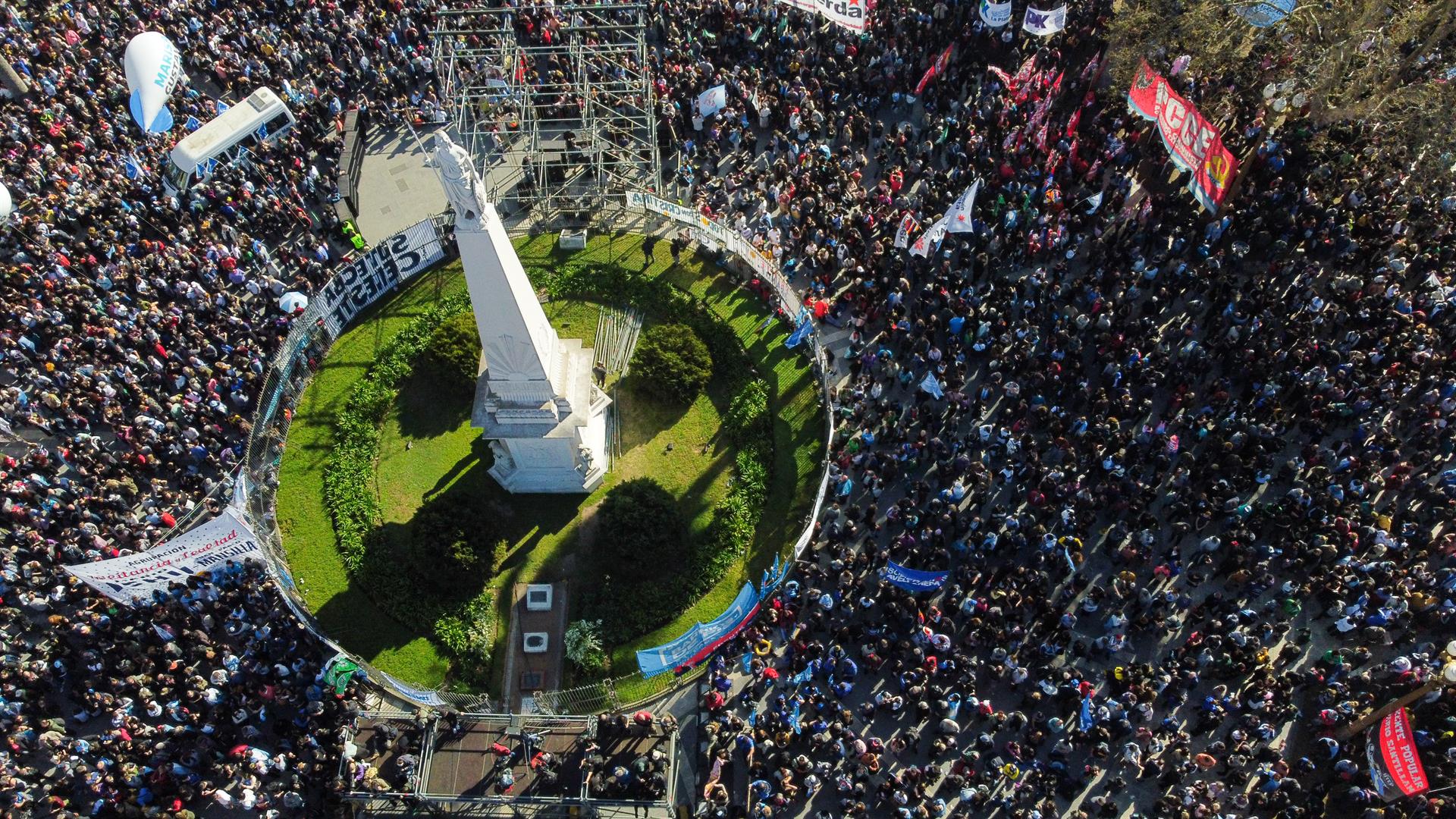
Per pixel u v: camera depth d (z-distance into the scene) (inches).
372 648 1438.2
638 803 1230.9
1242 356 1530.5
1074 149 1860.2
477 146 2032.5
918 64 2055.9
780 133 2004.2
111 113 2018.9
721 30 2165.4
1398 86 1851.6
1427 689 1203.9
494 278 1213.1
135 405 1604.3
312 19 2165.4
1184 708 1328.7
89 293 1689.2
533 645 1437.0
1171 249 1685.5
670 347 1695.4
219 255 1779.0
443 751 1298.0
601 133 2018.9
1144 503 1412.4
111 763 1273.4
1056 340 1560.0
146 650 1353.3
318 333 1722.4
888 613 1369.3
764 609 1416.1
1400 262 1622.8
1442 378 1518.2
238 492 1398.9
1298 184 1813.5
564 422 1465.3
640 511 1477.6
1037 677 1332.4
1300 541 1369.3
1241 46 1974.7
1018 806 1232.8
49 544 1445.6
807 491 1561.3
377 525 1550.2
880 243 1732.3
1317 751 1278.3
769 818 1226.0
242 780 1272.1
